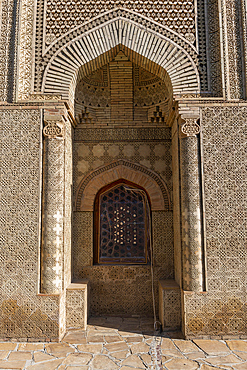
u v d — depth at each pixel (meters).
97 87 4.82
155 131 4.78
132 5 3.94
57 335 3.44
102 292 4.50
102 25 3.91
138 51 3.91
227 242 3.59
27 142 3.71
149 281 4.49
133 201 4.76
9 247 3.56
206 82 3.88
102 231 4.72
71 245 4.34
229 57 3.88
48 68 3.86
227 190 3.66
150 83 4.79
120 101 4.83
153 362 2.92
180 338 3.51
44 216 3.60
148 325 3.98
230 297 3.52
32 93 3.82
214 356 3.04
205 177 3.68
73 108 4.23
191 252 3.57
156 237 4.53
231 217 3.62
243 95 3.81
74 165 4.71
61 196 3.68
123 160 4.73
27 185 3.65
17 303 3.49
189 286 3.56
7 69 3.85
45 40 3.90
